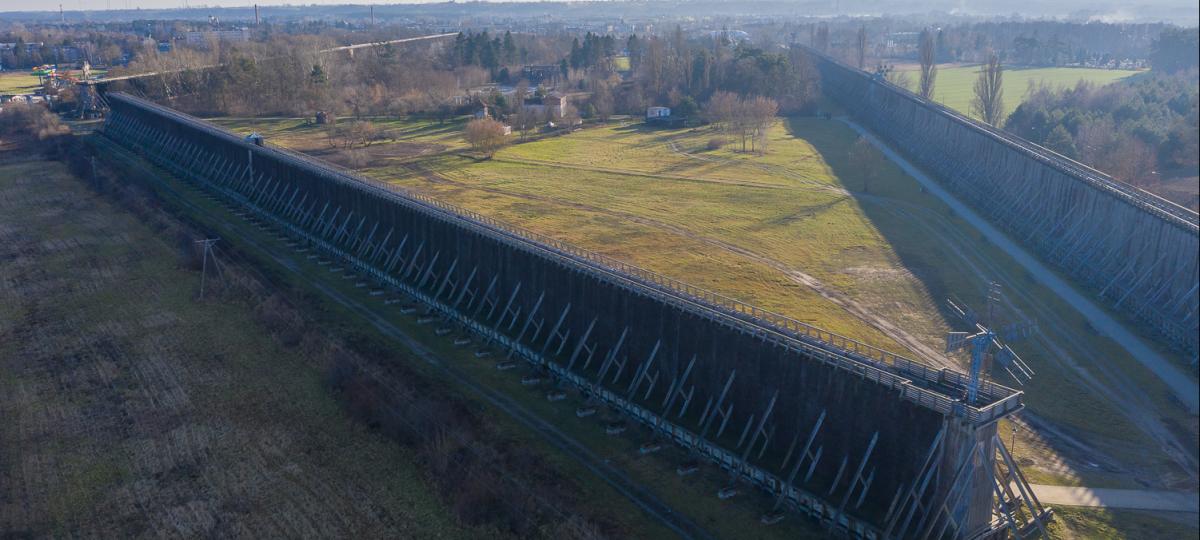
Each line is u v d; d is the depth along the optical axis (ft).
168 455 237.04
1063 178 409.90
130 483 224.12
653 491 216.74
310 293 365.61
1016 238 435.12
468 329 326.03
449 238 360.28
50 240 452.76
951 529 187.32
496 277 330.75
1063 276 374.22
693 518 205.26
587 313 291.58
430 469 224.94
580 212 508.12
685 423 249.34
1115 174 403.95
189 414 260.01
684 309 253.65
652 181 599.16
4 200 539.29
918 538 191.83
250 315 340.80
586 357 292.81
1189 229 288.10
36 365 298.97
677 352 258.16
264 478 224.33
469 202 533.55
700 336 250.16
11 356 306.96
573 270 294.25
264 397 269.85
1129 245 337.31
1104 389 264.72
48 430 253.03
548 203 532.32
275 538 199.21
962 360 288.92
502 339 311.27
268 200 516.73
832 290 364.99
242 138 580.71
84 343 317.22
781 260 408.46
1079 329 312.91
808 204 520.01
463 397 267.18
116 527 205.67
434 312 344.28
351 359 289.53
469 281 342.64
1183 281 291.79
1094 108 582.76
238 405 265.13
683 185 583.99
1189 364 264.11
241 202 530.68
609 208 519.19
